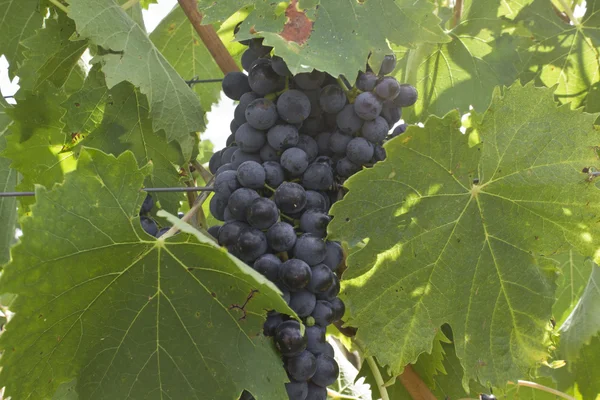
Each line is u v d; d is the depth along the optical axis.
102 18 0.61
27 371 0.52
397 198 0.56
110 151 0.65
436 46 0.72
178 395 0.53
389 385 0.61
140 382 0.53
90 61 0.60
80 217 0.51
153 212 0.65
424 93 0.73
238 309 0.53
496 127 0.56
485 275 0.58
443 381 0.65
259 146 0.57
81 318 0.53
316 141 0.59
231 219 0.55
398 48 0.73
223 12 0.56
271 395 0.52
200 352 0.53
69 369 0.53
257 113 0.56
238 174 0.55
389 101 0.59
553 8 0.73
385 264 0.56
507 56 0.72
